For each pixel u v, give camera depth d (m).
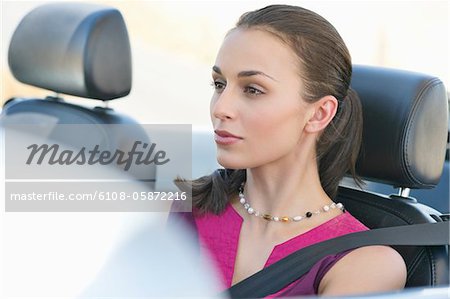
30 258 1.70
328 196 1.80
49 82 2.29
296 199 1.72
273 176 1.72
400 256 1.61
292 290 1.57
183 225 1.85
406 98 1.85
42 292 1.69
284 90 1.58
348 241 1.62
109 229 1.85
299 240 1.68
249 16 1.64
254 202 1.77
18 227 1.83
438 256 1.66
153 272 1.59
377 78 1.91
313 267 1.58
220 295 1.57
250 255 1.73
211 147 2.66
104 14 2.25
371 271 1.55
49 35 2.27
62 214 1.90
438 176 1.91
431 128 1.87
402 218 1.83
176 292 1.44
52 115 2.31
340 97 1.69
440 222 1.67
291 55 1.59
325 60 1.62
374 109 1.89
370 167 1.91
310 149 1.71
